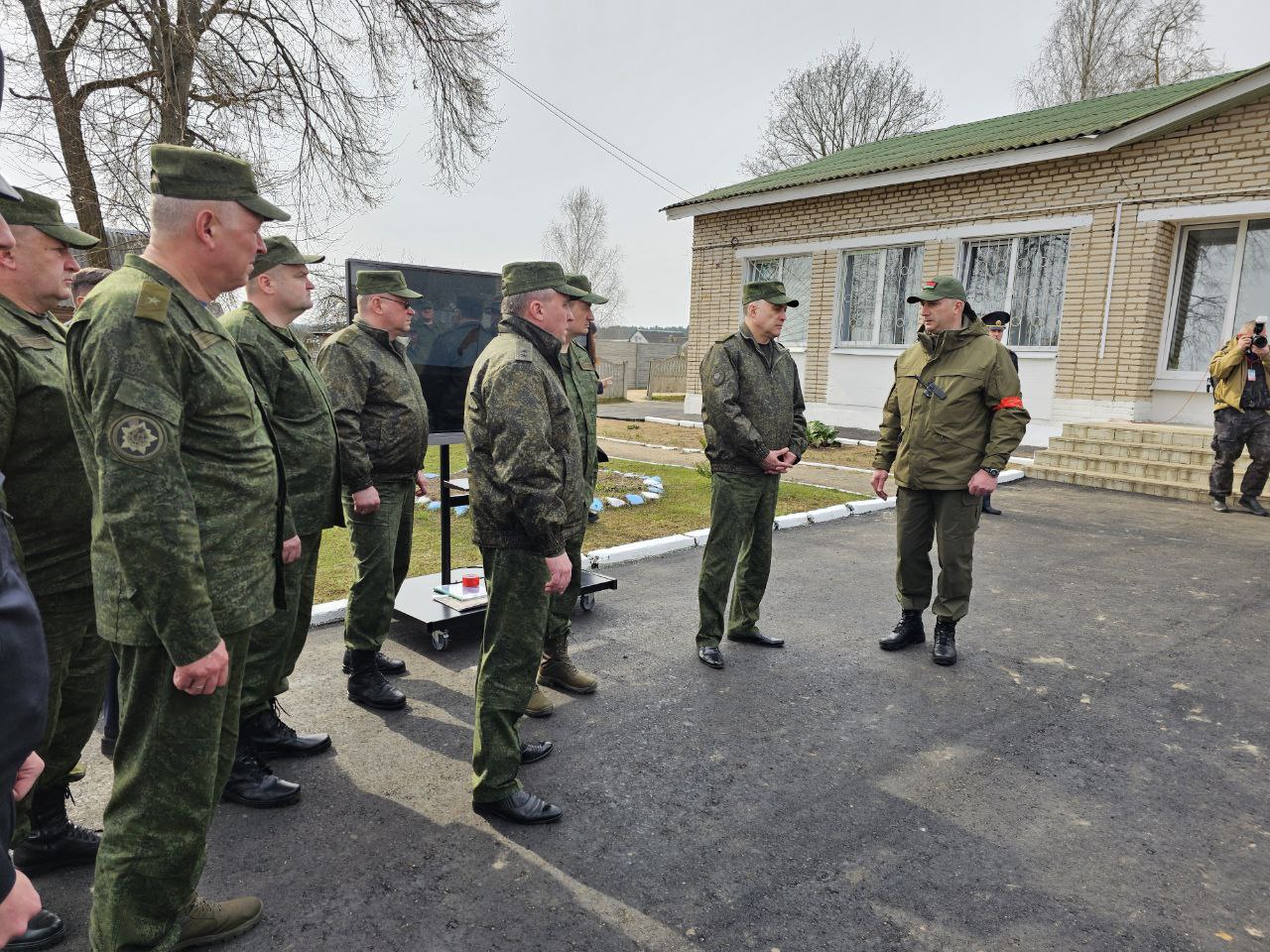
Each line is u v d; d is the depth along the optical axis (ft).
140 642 6.22
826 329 46.88
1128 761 11.02
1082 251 36.01
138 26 38.55
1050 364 37.99
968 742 11.52
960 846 9.01
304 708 12.16
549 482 8.69
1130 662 14.52
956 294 14.51
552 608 12.67
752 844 8.97
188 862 6.72
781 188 46.19
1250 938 7.58
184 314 6.46
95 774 10.31
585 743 11.33
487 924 7.59
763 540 14.78
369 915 7.68
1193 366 35.09
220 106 41.42
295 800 9.59
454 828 9.16
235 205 6.67
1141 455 32.30
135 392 5.88
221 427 6.73
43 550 7.95
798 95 105.19
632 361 114.93
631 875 8.38
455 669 13.82
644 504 26.94
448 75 47.44
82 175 39.63
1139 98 44.24
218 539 6.73
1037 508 28.37
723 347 13.87
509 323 9.48
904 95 100.83
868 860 8.71
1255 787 10.36
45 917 7.39
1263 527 25.49
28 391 7.74
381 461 11.98
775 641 15.24
